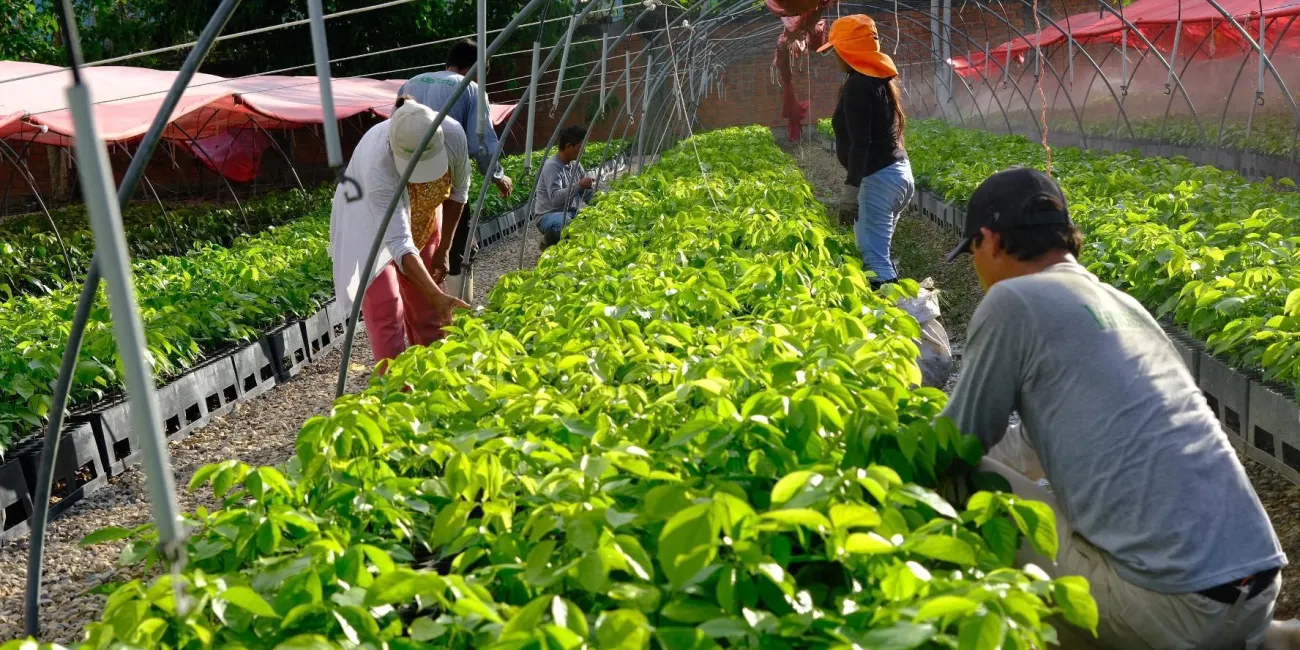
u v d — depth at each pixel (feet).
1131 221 25.93
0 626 15.25
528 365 13.08
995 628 5.86
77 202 92.84
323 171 105.91
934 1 91.35
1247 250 21.17
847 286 16.53
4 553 18.11
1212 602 8.74
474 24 108.47
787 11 32.89
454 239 30.94
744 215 25.48
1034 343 9.18
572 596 7.48
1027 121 93.86
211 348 27.71
